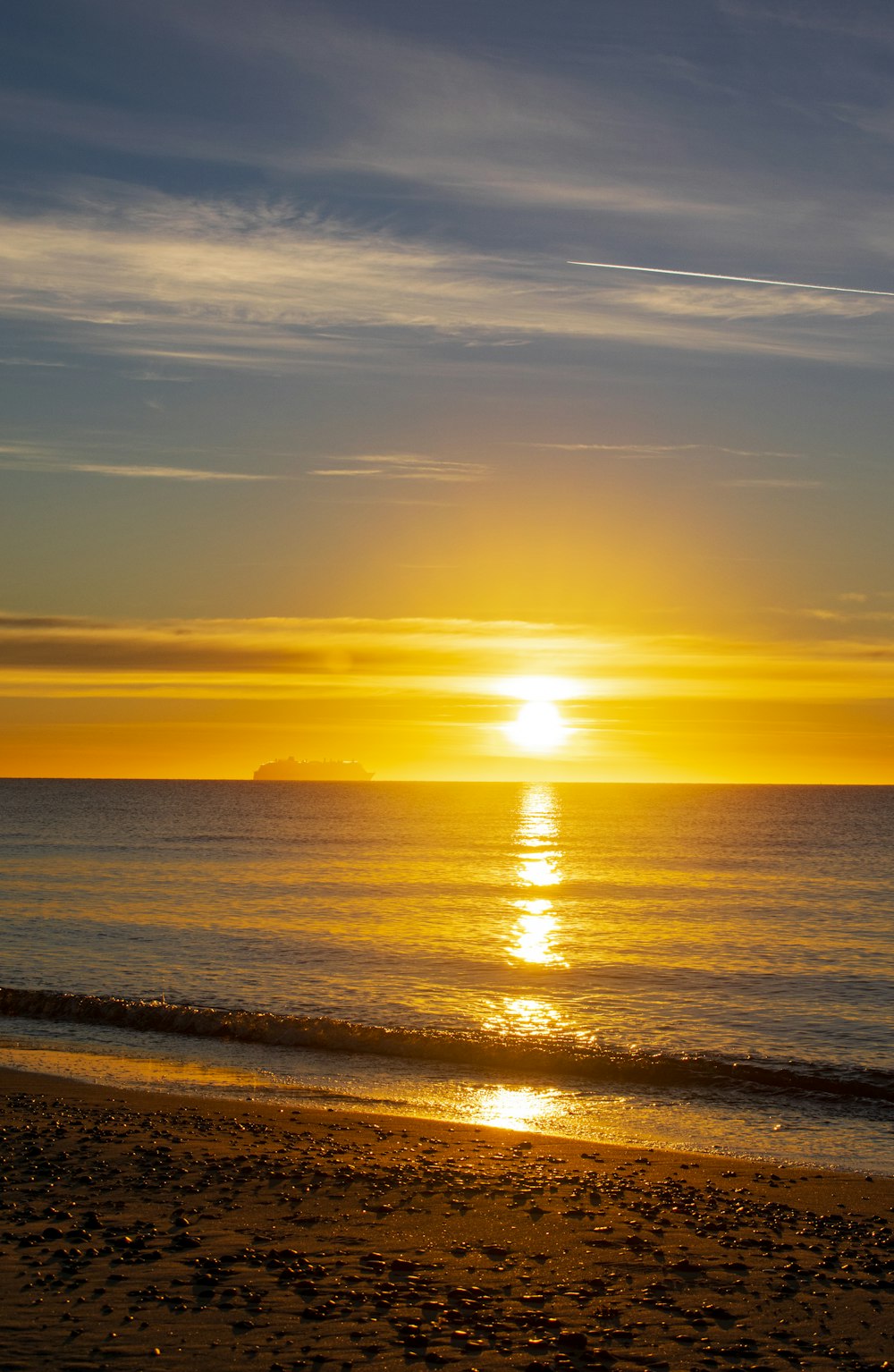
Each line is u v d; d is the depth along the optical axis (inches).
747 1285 397.1
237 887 2415.1
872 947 1594.5
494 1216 478.3
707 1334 350.0
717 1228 469.4
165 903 2068.2
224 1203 485.1
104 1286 372.8
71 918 1824.6
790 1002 1168.2
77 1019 1037.2
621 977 1318.9
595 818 6624.0
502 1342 337.7
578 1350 334.0
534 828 5428.2
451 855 3627.0
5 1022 1020.5
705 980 1299.2
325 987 1224.8
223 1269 394.3
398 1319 351.9
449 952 1503.4
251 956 1438.2
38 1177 522.3
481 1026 1029.8
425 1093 781.9
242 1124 653.3
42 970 1309.1
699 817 6840.6
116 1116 663.1
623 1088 799.7
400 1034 934.4
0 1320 339.9
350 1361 318.3
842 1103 761.0
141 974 1291.8
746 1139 668.7
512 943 1612.9
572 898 2305.6
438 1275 398.3
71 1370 304.7
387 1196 506.3
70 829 4879.4
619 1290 389.1
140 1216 461.7
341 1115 695.7
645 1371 319.9
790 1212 497.7
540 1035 991.0
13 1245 415.8
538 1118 717.3
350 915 1930.4
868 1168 603.5
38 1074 805.2
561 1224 469.1
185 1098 731.4
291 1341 331.3
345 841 4335.6
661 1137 673.6
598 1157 600.4
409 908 2065.7
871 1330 355.3
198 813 6697.8
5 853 3412.9
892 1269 417.7
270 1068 852.6
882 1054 923.4
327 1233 445.7
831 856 3639.3
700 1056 906.1
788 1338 347.9
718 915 2017.7
